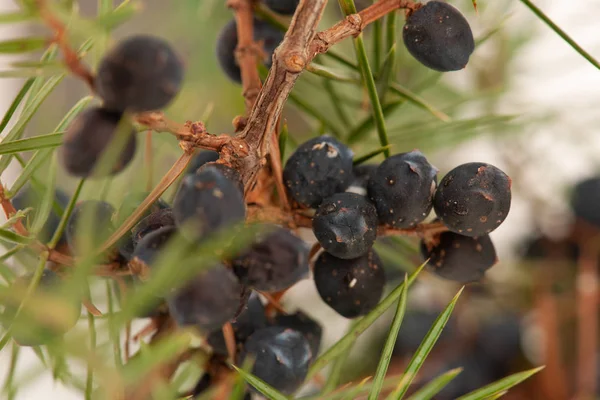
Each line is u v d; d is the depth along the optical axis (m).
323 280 0.19
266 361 0.19
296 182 0.19
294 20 0.18
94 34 0.17
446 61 0.19
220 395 0.20
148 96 0.17
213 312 0.17
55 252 0.18
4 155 0.19
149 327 0.20
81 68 0.17
